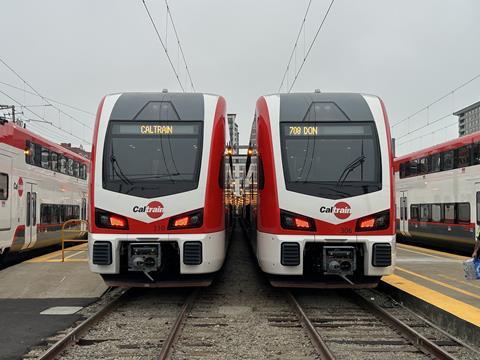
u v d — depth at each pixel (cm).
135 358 581
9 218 1309
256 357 585
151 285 838
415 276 1057
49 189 1686
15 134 1368
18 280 1042
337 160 842
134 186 820
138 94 912
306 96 909
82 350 611
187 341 647
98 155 841
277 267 813
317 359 578
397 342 645
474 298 809
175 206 813
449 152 1778
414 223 2092
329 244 827
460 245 1697
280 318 771
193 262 805
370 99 902
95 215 815
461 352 610
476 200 1570
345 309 852
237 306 865
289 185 826
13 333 682
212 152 852
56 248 2066
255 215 1007
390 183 833
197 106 888
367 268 807
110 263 802
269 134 866
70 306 848
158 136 855
